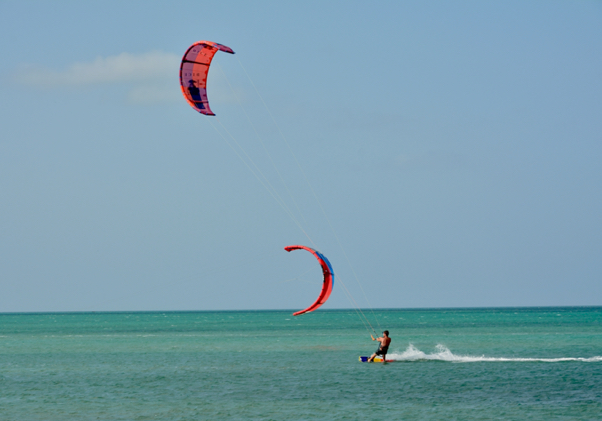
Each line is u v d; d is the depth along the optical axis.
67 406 40.53
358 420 35.69
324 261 48.81
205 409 39.09
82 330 164.75
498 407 38.88
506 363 61.47
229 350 82.69
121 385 49.09
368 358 64.00
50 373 57.44
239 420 35.94
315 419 36.00
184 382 50.31
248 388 46.84
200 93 49.59
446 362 62.69
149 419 36.47
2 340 114.06
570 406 39.06
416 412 37.62
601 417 36.00
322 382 49.38
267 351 80.31
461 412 37.53
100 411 38.84
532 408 38.53
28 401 42.44
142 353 79.06
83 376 54.91
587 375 51.94
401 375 53.00
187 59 47.50
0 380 52.59
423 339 104.56
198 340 107.56
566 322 192.75
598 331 128.62
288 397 42.88
